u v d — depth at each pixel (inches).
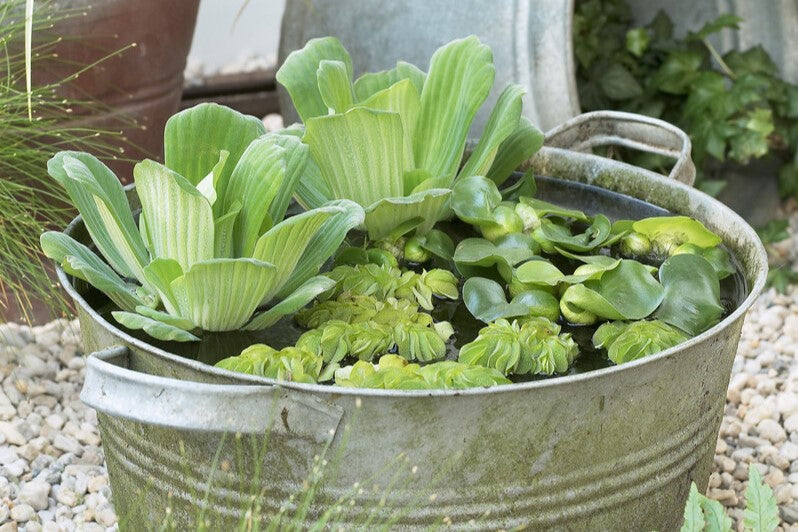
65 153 54.4
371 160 59.4
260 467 47.1
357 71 95.4
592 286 57.0
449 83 64.2
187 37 88.7
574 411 45.6
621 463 48.8
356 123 57.9
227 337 53.6
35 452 72.2
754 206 112.3
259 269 49.6
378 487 46.3
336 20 96.0
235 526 49.4
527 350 50.8
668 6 117.9
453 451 45.3
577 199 68.3
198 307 51.6
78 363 81.7
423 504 46.5
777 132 110.7
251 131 57.9
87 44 80.0
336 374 49.0
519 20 87.0
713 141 106.0
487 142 64.4
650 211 65.4
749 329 91.8
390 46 92.9
